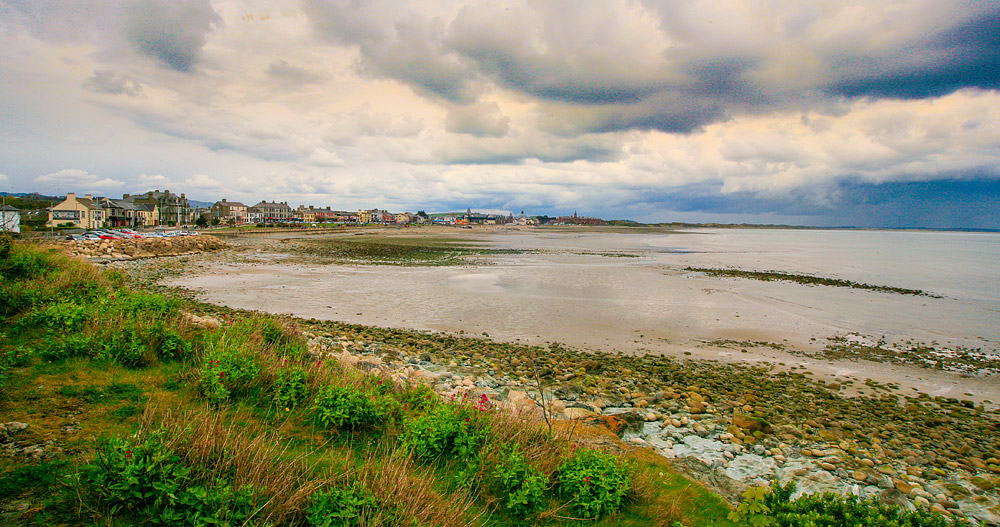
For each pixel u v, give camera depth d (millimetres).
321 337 13547
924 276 38312
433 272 34062
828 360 15242
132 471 3703
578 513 4863
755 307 23344
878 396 12016
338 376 7359
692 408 10039
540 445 5930
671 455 7367
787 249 74562
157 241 43281
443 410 5953
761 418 9398
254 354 7426
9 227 51656
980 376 14031
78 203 76250
